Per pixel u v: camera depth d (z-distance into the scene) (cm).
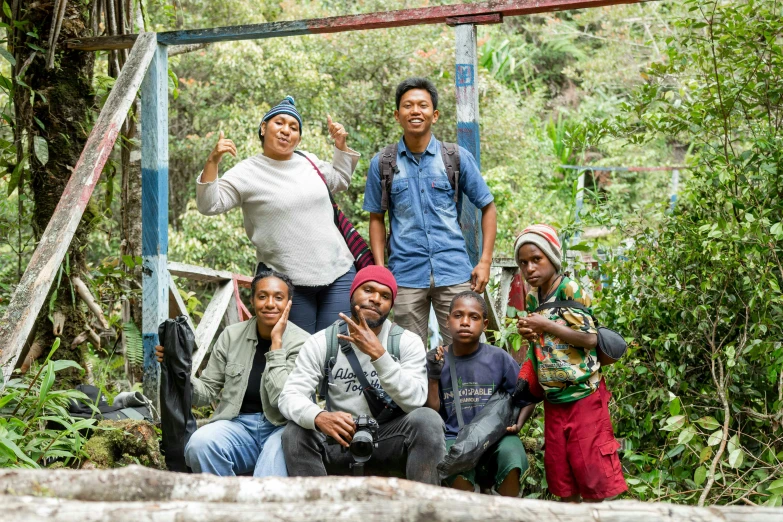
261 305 302
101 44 420
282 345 306
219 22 1031
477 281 340
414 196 342
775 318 352
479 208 353
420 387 282
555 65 1748
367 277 292
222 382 312
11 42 426
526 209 1095
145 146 394
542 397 302
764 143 372
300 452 273
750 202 376
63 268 420
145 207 391
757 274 357
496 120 1147
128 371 471
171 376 295
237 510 150
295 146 348
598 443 285
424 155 345
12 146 432
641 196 1418
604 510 159
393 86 1078
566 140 448
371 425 268
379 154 352
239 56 994
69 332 425
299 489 166
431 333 466
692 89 421
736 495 314
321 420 267
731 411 361
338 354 291
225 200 335
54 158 430
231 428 294
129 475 165
